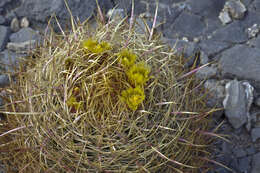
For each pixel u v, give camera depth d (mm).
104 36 888
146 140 822
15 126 897
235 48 1229
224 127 1133
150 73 854
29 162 861
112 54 835
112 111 811
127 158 821
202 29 1287
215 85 1179
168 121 851
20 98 898
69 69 820
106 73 809
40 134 838
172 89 874
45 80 854
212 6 1317
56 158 824
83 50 843
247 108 1146
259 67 1199
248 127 1128
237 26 1285
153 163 847
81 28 939
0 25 1271
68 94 813
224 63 1212
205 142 977
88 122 806
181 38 1271
